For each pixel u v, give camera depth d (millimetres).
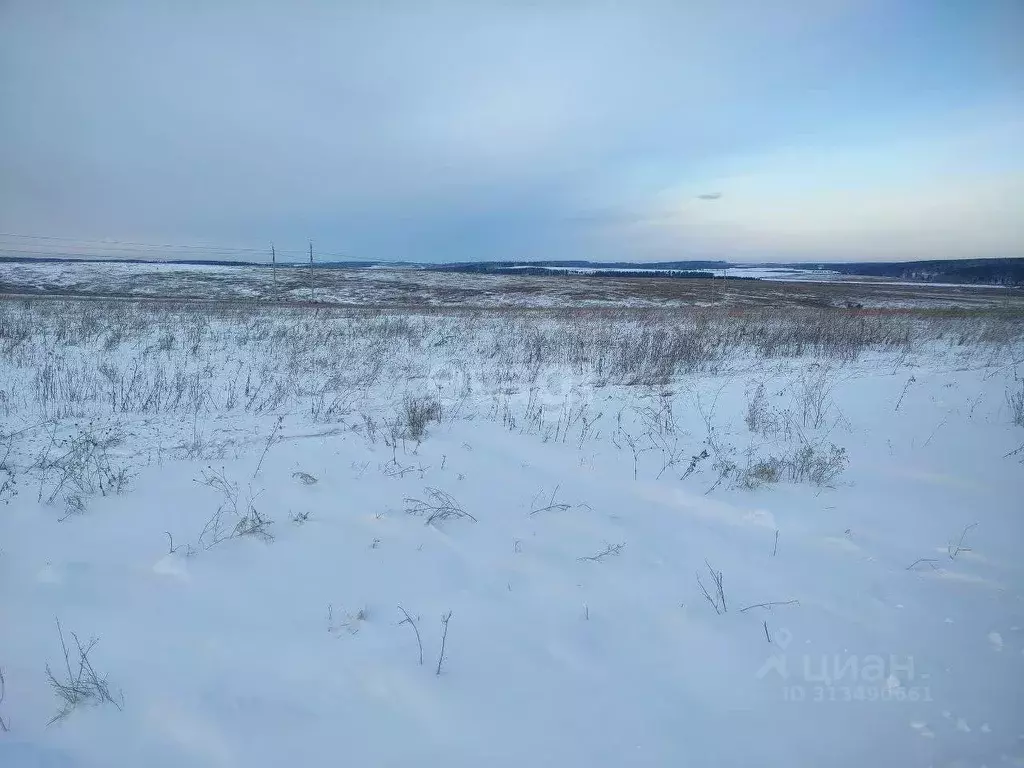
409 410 7074
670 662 2990
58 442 5957
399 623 3217
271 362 10648
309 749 2422
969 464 5852
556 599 3488
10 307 16828
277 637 3080
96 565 3652
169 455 5660
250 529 4090
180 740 2449
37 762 2318
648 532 4363
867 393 8695
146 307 17984
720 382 9602
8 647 2951
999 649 3092
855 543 4234
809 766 2395
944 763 2406
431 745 2457
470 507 4672
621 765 2383
